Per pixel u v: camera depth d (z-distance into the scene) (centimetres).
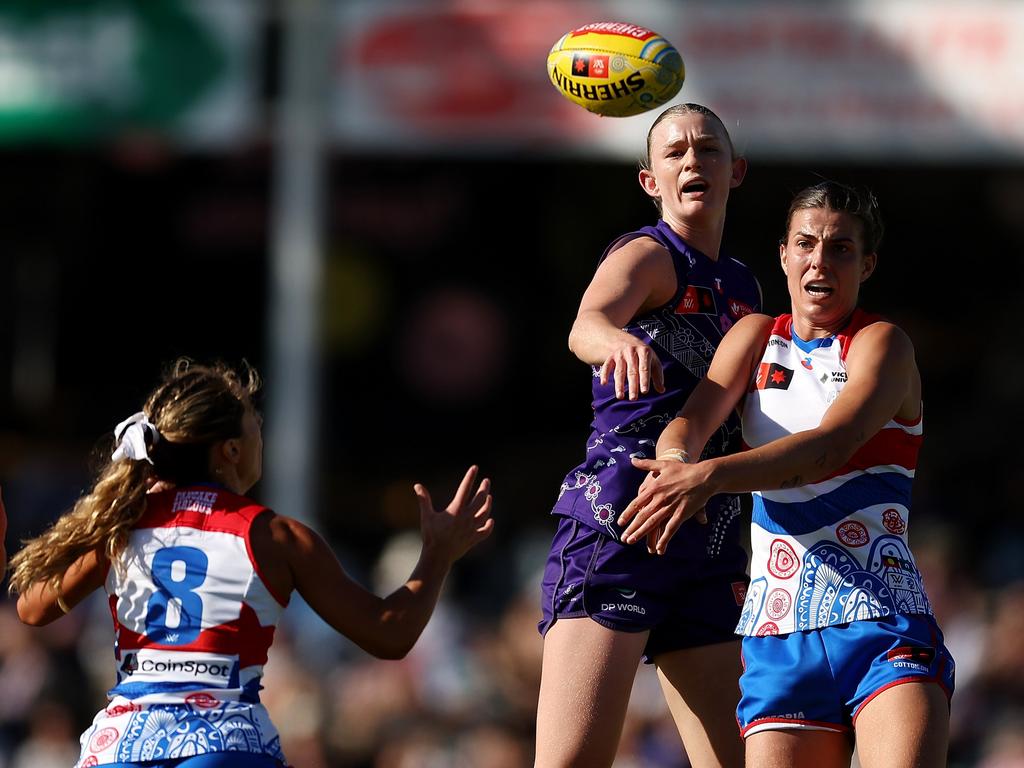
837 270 1434
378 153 5878
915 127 4100
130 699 1387
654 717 3147
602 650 1531
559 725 1515
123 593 1428
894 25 4088
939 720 1350
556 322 6394
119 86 4200
